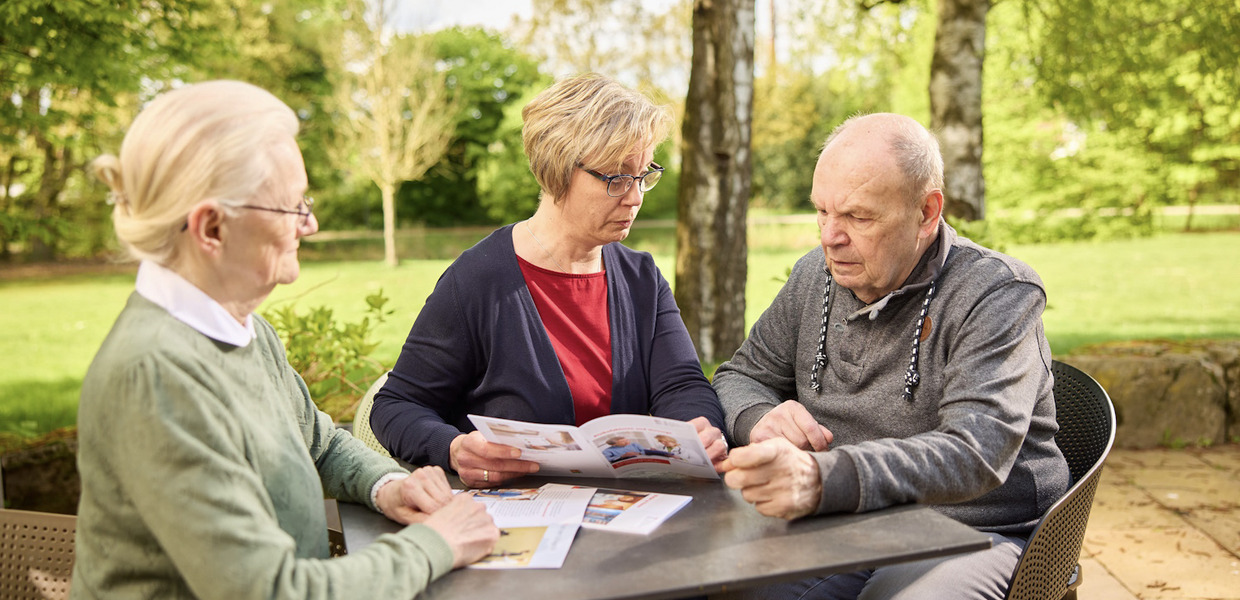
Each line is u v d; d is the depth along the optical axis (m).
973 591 1.71
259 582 1.19
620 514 1.57
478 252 2.14
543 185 2.07
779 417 1.96
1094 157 15.62
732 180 6.02
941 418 1.80
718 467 1.63
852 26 8.13
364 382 3.65
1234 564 3.37
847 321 2.08
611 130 1.96
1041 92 7.70
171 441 1.19
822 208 1.93
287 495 1.38
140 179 1.28
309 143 29.42
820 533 1.45
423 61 21.84
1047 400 1.95
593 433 1.62
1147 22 7.19
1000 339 1.82
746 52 5.93
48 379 9.03
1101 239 16.55
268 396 1.42
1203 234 20.89
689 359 2.23
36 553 1.82
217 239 1.31
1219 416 5.07
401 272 20.58
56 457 3.74
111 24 5.58
